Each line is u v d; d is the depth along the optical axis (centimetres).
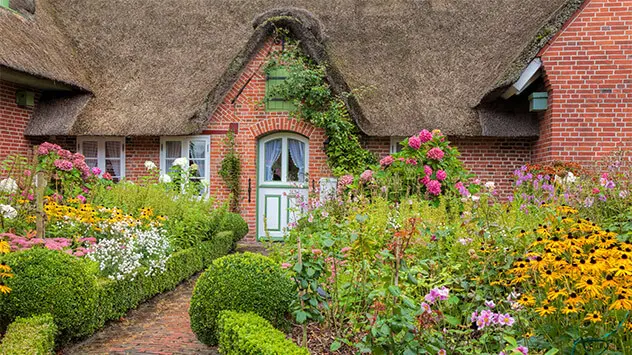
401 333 351
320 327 487
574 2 1020
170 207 892
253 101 1240
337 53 1298
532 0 1357
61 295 492
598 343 330
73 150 1330
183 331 577
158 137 1306
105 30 1440
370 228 529
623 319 309
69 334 504
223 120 1257
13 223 654
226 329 430
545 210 571
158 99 1283
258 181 1266
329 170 1207
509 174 1223
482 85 1232
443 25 1359
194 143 1285
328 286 466
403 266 410
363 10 1409
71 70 1305
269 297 478
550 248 341
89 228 690
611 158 930
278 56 1207
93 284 532
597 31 1024
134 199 868
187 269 828
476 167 1230
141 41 1404
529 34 1268
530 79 1071
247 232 1217
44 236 639
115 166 1327
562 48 1036
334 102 1166
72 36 1426
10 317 484
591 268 302
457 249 480
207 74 1311
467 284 421
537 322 364
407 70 1279
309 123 1223
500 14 1359
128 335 560
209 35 1387
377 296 371
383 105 1214
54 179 919
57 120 1272
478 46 1310
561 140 1040
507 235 477
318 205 826
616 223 577
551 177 896
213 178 1262
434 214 661
